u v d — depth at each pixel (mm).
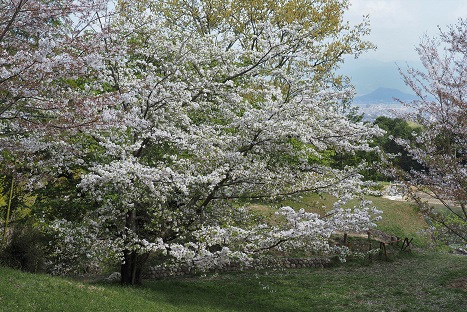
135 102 13391
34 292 10266
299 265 20844
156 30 15031
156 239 12812
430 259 22469
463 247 14000
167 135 12828
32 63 8594
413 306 14508
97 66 9422
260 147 14203
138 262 14906
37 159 12375
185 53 15008
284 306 14477
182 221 14195
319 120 14531
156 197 12500
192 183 12617
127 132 13680
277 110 13547
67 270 14539
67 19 9555
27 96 9023
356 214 12938
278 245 13555
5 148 10086
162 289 14734
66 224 13453
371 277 18609
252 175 13836
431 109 13617
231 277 18594
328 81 23141
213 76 15625
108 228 14133
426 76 13914
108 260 13781
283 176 14617
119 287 13484
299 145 16266
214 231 12594
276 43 15586
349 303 14984
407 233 26828
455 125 12984
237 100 15023
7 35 9656
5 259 13242
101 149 13898
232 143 14070
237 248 13562
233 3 24500
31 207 15930
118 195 13016
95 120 9469
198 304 13117
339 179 14734
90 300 10719
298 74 16203
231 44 20406
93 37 10031
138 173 11500
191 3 24891
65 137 10141
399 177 12930
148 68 14773
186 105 14867
